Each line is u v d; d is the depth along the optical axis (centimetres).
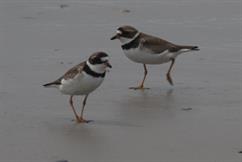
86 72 1280
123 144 1173
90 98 1489
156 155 1112
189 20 2255
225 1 2528
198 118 1329
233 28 2144
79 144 1174
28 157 1107
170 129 1258
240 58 1823
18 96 1491
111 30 2142
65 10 2405
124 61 1814
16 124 1297
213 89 1555
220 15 2317
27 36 2078
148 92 1545
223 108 1401
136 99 1484
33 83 1597
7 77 1650
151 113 1373
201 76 1673
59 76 1658
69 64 1772
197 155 1109
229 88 1558
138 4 2492
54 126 1284
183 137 1207
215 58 1831
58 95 1505
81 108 1412
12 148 1154
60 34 2097
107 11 2389
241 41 1997
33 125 1291
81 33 2109
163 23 2217
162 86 1599
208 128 1260
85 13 2364
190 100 1470
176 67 1762
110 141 1191
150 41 1616
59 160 1089
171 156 1107
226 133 1227
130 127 1277
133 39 1625
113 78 1661
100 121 1320
